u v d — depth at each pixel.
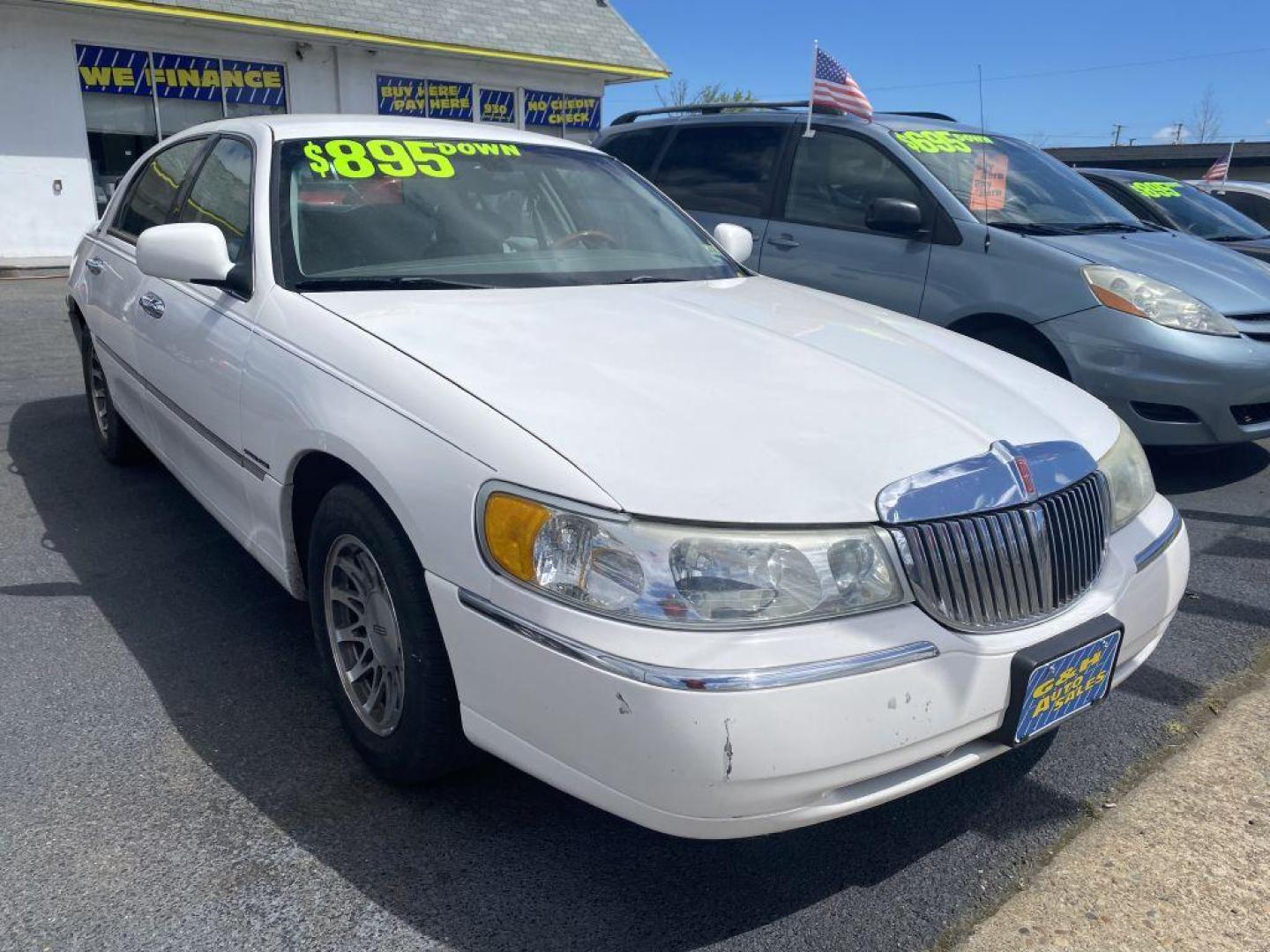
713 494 1.98
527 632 2.00
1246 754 2.87
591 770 1.97
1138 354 4.75
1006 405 2.51
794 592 1.95
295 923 2.16
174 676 3.16
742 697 1.85
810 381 2.46
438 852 2.40
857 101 5.90
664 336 2.70
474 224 3.38
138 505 4.65
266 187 3.24
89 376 5.16
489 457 2.11
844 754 1.92
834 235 5.84
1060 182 6.04
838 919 2.23
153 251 3.08
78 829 2.43
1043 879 2.37
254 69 15.18
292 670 3.22
